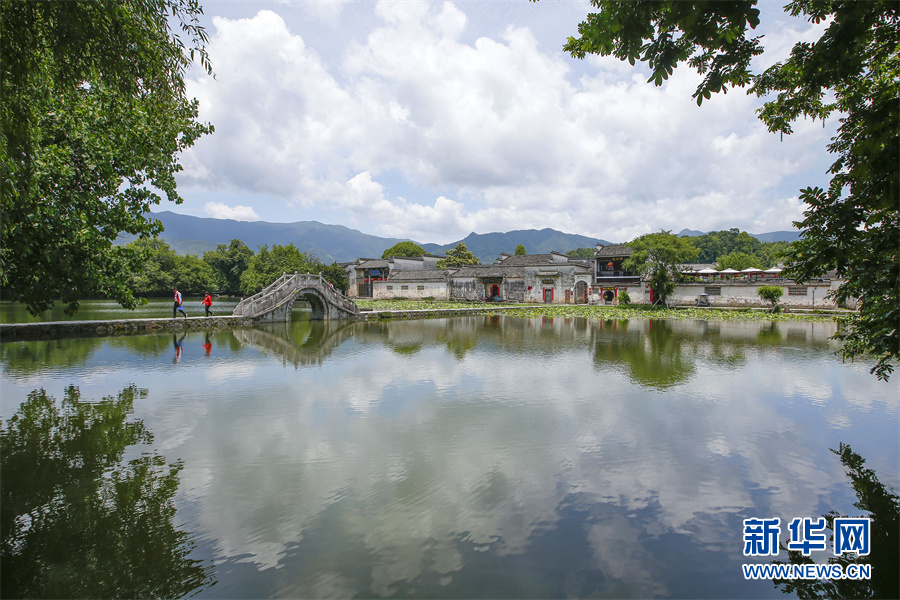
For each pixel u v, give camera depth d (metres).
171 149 11.71
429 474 6.55
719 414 9.33
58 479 6.37
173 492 6.00
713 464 6.91
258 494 5.95
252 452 7.35
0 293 9.48
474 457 7.17
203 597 4.08
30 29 4.98
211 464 6.88
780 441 7.84
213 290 68.62
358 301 55.38
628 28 4.43
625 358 15.95
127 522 5.29
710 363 14.95
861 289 6.08
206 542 4.90
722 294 42.28
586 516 5.45
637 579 4.34
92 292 10.30
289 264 53.47
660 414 9.33
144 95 6.45
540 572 4.43
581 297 52.00
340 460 7.05
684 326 27.73
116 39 5.59
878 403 10.11
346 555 4.69
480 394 10.95
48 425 8.59
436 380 12.45
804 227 6.21
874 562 4.61
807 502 5.80
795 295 38.66
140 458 7.10
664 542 4.95
